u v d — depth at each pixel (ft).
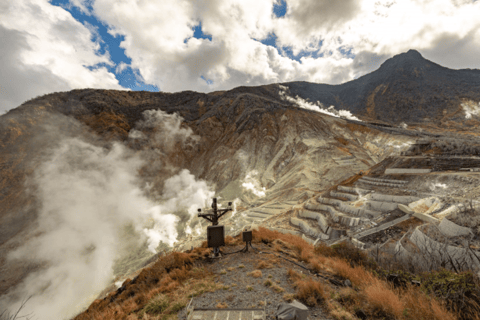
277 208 270.87
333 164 385.91
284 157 484.74
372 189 171.63
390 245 63.87
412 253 46.26
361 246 76.89
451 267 34.19
